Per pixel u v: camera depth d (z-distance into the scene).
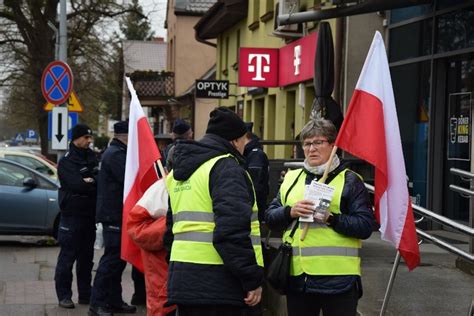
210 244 4.24
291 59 17.58
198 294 4.20
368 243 10.12
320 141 4.66
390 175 4.83
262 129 23.05
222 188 4.18
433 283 7.38
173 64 44.03
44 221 13.24
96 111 34.69
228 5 23.80
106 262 7.54
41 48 27.67
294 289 4.62
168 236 4.90
